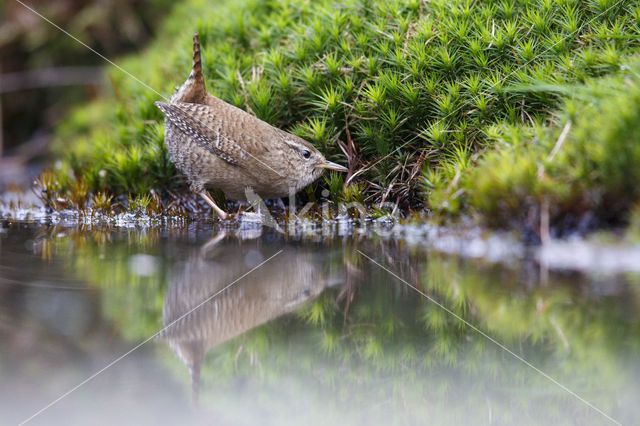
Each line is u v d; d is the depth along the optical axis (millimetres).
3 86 15898
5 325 5066
